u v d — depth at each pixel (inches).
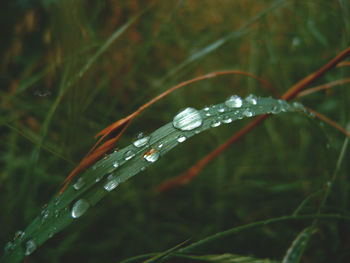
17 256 5.5
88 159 5.7
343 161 6.5
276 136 8.3
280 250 6.7
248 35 9.2
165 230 7.1
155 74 10.6
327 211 6.6
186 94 10.2
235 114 5.9
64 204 5.5
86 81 6.4
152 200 7.5
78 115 6.4
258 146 9.1
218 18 11.4
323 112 8.4
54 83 7.0
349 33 6.7
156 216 7.3
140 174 8.1
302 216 5.7
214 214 7.2
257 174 8.2
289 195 7.5
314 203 7.0
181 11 10.9
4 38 9.8
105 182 5.6
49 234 5.5
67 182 5.7
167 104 9.7
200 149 8.8
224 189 7.7
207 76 6.0
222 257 5.6
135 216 7.2
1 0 9.7
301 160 8.0
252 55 10.1
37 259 6.7
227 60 11.1
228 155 8.8
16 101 7.6
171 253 5.6
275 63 9.0
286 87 9.1
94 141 6.8
